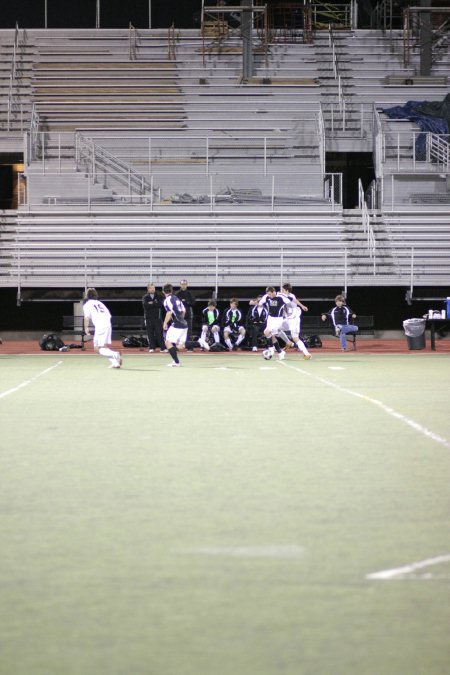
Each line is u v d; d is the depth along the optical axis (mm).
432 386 38156
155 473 19094
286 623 10266
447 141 86625
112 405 31453
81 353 63281
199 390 36688
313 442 23125
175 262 75625
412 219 78500
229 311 65688
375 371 46750
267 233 77312
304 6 97250
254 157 86125
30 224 76750
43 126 87688
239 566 12414
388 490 17375
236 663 9148
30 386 38719
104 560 12766
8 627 10227
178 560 12727
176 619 10414
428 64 93062
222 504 16234
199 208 78625
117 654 9422
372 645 9625
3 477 18750
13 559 12875
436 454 21312
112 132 86875
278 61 94875
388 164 83875
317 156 86500
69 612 10672
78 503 16375
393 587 11500
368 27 104812
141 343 67375
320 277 75000
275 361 55062
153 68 93438
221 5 97750
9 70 92688
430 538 13867
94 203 78938
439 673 8891
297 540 13758
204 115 89375
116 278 74562
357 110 90000
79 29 97625
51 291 74312
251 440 23500
